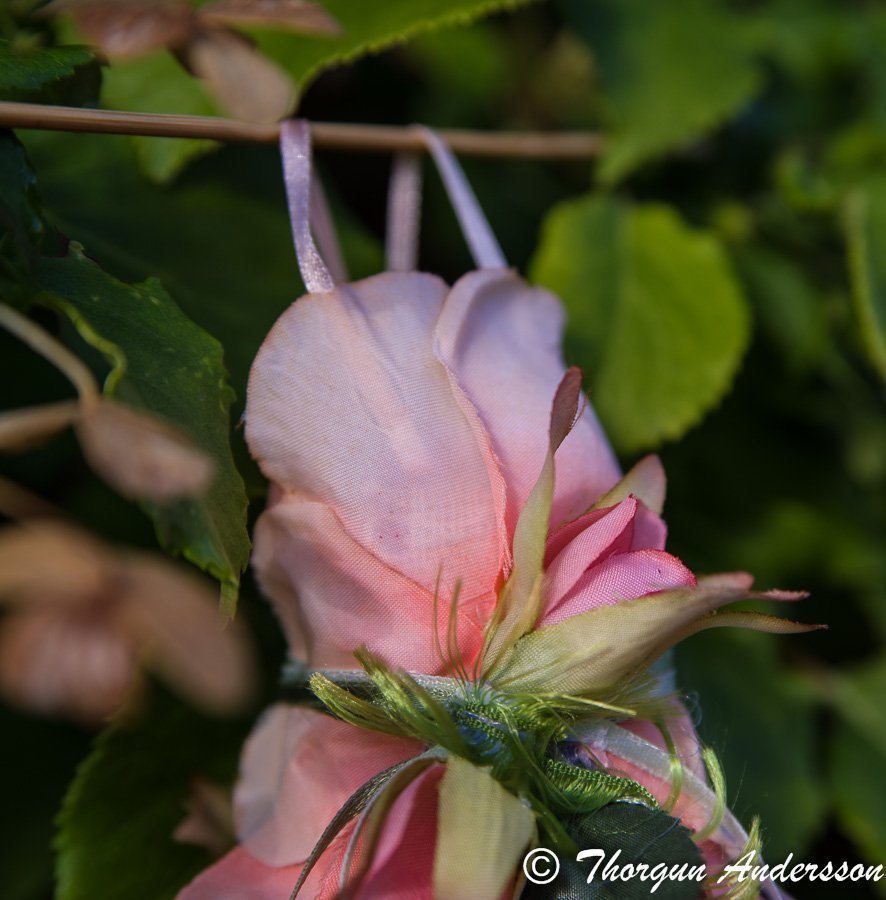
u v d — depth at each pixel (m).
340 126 0.40
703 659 0.44
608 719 0.34
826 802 0.45
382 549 0.34
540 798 0.33
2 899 0.39
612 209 0.44
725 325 0.43
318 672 0.34
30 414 0.31
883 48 0.47
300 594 0.35
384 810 0.32
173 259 0.39
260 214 0.40
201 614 0.31
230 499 0.34
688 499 0.46
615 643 0.33
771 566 0.46
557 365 0.36
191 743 0.38
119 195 0.39
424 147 0.40
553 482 0.33
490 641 0.34
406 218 0.40
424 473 0.34
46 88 0.36
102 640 0.30
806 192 0.45
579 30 0.44
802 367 0.45
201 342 0.35
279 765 0.35
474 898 0.32
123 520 0.40
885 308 0.44
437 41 0.46
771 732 0.44
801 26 0.48
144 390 0.34
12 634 0.30
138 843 0.37
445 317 0.35
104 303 0.34
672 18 0.45
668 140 0.44
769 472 0.46
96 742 0.37
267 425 0.35
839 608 0.47
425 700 0.33
